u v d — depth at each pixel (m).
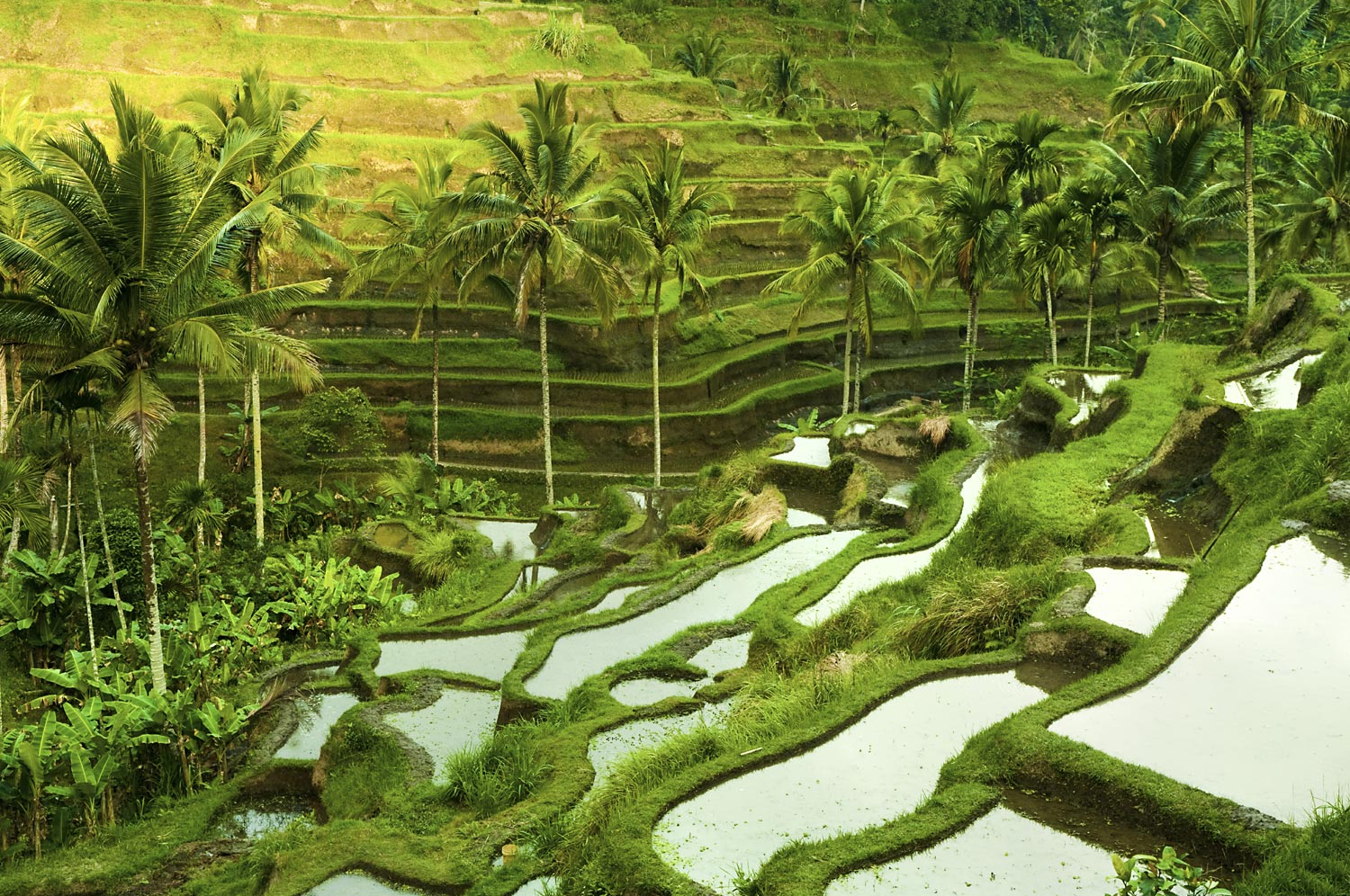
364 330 53.81
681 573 23.83
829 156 72.38
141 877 15.70
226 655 24.27
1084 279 57.50
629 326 55.47
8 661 26.12
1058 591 15.91
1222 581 14.37
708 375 53.94
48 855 16.97
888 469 31.02
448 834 13.46
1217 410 21.12
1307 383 22.05
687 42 91.56
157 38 62.50
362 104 62.75
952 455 29.05
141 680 20.69
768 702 14.80
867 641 17.30
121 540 29.42
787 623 18.70
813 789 11.54
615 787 12.41
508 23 73.88
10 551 27.34
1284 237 52.19
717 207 67.31
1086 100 103.38
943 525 23.94
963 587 17.11
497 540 35.88
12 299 18.33
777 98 89.62
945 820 10.48
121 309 19.09
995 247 45.56
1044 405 31.14
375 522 36.78
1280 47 36.47
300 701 20.48
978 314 67.69
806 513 28.78
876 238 40.78
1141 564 16.58
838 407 56.47
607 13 100.50
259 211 20.34
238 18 64.75
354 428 45.41
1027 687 13.69
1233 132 66.94
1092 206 45.47
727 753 12.54
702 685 17.70
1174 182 45.72
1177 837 9.91
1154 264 49.62
